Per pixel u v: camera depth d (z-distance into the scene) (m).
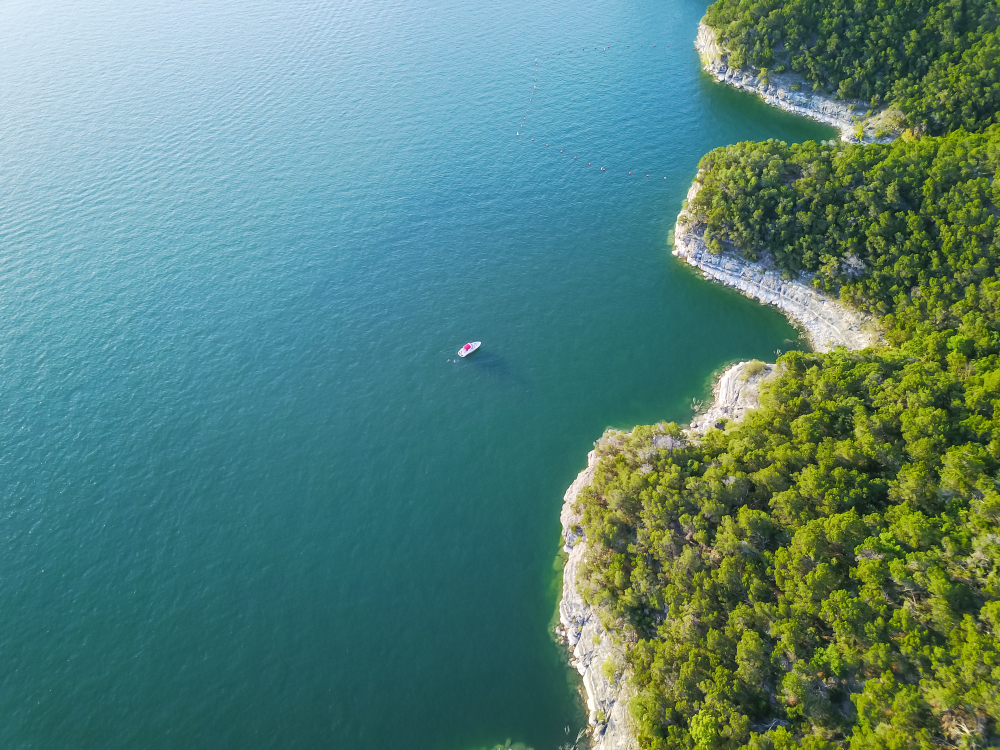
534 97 178.88
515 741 65.56
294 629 75.50
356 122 172.75
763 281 112.56
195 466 93.00
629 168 149.75
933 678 50.62
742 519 65.44
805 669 54.84
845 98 152.50
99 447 95.69
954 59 132.38
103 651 73.94
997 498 57.09
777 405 80.81
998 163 95.56
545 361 107.19
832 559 60.62
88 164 159.50
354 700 69.44
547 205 141.00
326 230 136.62
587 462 91.69
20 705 69.81
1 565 82.19
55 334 113.62
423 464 92.81
